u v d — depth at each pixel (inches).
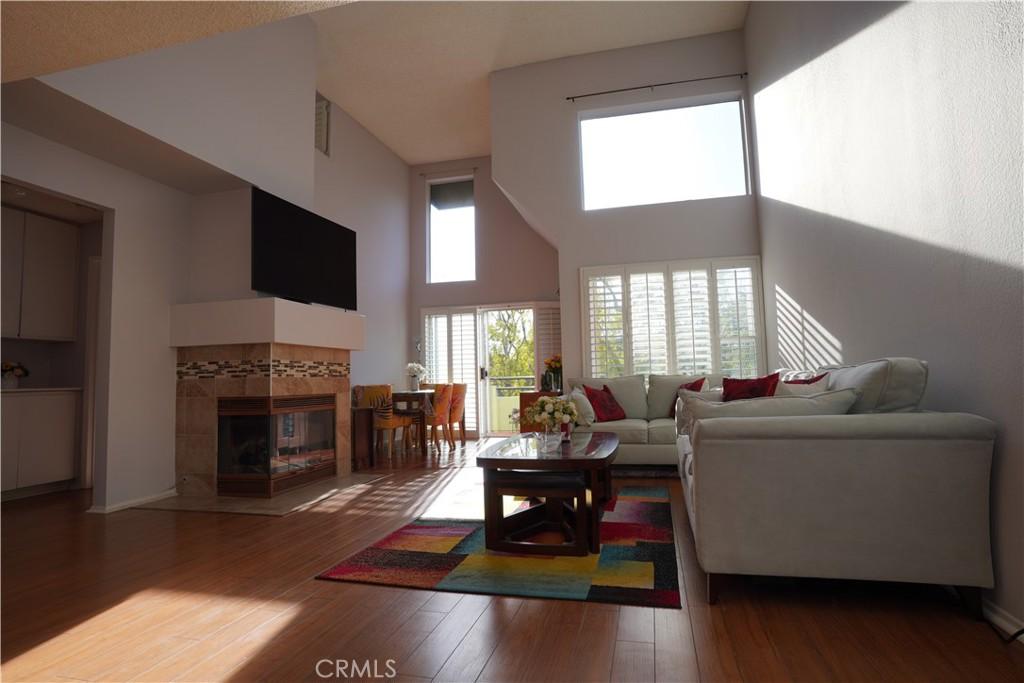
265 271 175.2
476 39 229.9
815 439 79.3
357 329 216.2
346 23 213.5
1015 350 70.4
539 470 111.8
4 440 166.7
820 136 145.7
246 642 73.9
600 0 211.9
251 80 179.6
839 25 127.8
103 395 155.1
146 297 167.6
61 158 145.7
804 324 169.5
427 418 261.9
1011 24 68.2
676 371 231.8
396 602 86.0
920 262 95.0
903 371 89.0
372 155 295.9
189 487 173.6
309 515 144.7
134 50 75.3
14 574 101.7
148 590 93.3
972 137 78.0
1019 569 70.3
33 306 192.1
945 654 66.4
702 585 90.5
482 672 64.8
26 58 75.4
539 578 94.2
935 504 75.7
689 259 233.8
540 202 248.1
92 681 65.0
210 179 172.1
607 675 63.4
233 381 171.6
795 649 68.5
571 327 243.0
